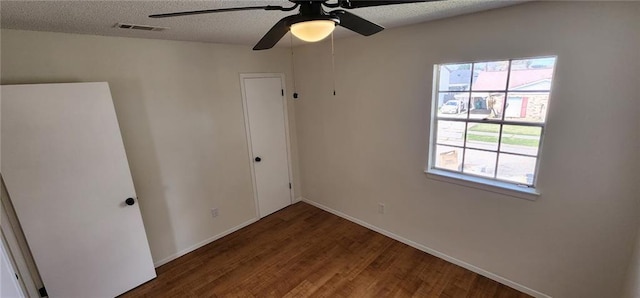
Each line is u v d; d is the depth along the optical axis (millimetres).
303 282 2721
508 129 2336
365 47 3076
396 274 2775
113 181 2494
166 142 2963
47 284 2285
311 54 3674
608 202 1939
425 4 1916
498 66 2287
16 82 2123
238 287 2691
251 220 3904
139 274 2742
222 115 3379
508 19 2107
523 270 2438
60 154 2225
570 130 1997
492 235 2561
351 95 3365
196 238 3344
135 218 2658
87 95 2287
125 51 2598
